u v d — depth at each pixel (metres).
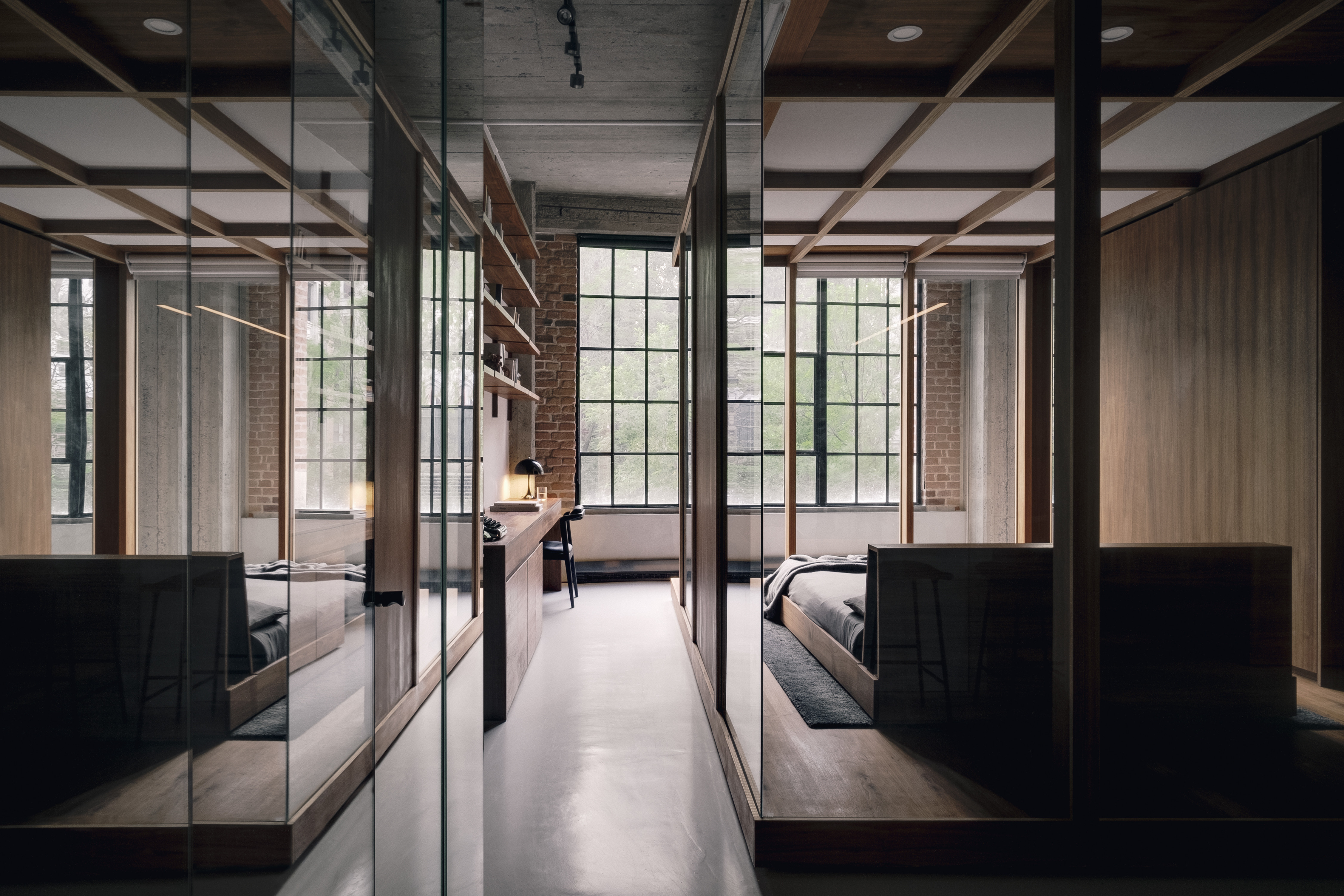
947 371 2.60
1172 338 2.37
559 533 6.30
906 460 2.59
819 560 3.40
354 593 1.37
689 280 4.41
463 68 1.44
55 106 2.24
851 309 2.81
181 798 1.99
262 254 2.38
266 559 2.31
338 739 1.38
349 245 1.34
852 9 2.56
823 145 2.71
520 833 2.17
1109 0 2.32
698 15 3.62
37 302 2.27
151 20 2.23
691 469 4.18
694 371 3.97
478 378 1.82
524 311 6.04
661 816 2.28
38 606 2.19
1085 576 2.06
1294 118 2.29
